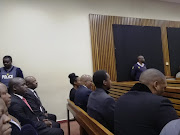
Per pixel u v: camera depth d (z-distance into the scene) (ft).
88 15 14.44
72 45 13.74
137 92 3.45
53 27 13.23
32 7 12.71
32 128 4.09
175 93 4.70
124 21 15.74
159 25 17.29
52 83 12.98
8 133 2.19
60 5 13.52
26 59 12.37
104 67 14.67
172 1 18.01
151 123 2.90
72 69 13.64
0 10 11.89
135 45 15.97
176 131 1.91
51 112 12.83
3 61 11.25
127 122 3.23
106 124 4.80
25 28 12.45
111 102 4.73
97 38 14.53
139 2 16.69
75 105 7.84
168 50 17.51
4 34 11.89
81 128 7.11
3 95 4.91
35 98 8.42
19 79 7.09
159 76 3.55
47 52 12.97
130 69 15.64
